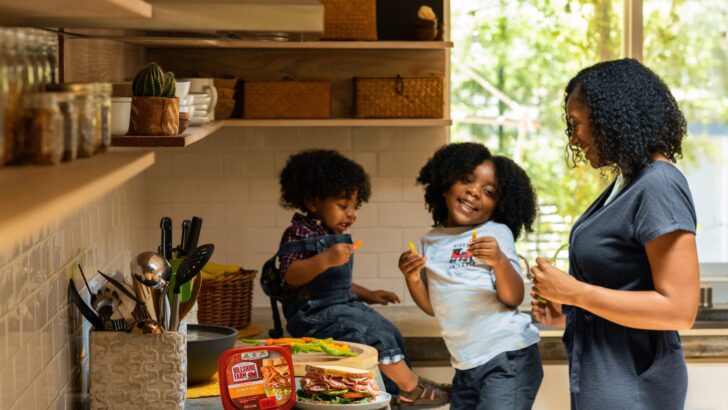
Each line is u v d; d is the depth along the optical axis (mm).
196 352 2223
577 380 2361
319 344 2688
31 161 1189
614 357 2303
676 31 4117
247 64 3889
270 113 3703
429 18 3717
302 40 2182
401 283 4023
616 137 2283
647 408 2270
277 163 3973
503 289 3057
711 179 4188
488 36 4102
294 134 3973
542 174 4141
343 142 3980
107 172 1136
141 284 1896
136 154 1433
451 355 3168
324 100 3719
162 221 2227
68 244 1948
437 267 3207
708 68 4137
